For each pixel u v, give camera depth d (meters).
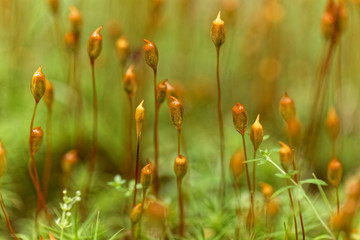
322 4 0.40
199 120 0.34
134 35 0.32
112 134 0.31
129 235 0.24
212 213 0.26
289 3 0.36
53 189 0.29
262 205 0.26
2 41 0.34
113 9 0.36
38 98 0.23
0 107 0.30
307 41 0.39
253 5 0.41
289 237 0.25
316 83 0.34
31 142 0.23
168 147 0.31
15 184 0.28
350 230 0.21
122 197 0.27
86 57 0.34
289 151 0.23
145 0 0.33
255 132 0.23
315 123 0.31
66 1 0.30
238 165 0.25
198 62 0.39
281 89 0.37
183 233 0.25
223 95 0.37
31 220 0.27
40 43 0.35
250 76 0.37
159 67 0.37
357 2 0.28
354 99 0.35
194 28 0.37
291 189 0.26
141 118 0.22
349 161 0.31
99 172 0.29
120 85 0.32
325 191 0.29
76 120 0.30
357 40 0.35
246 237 0.25
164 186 0.29
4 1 0.32
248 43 0.36
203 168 0.29
